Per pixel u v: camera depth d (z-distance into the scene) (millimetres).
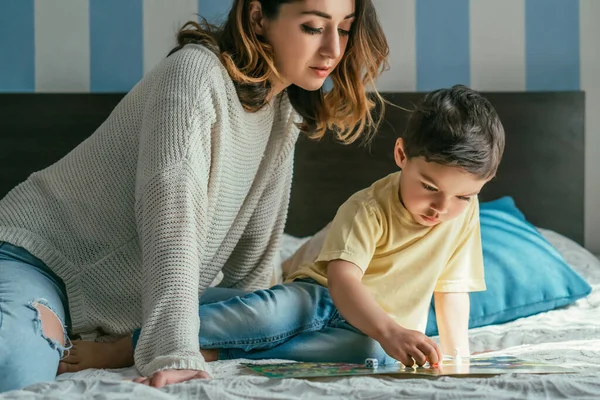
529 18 3377
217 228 1686
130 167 1599
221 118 1558
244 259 1926
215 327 1543
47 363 1349
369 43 1736
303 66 1623
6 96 3236
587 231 3406
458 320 1745
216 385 1169
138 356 1350
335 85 1787
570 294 2256
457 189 1574
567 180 3277
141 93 1603
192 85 1517
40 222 1609
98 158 1631
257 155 1750
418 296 1690
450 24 3373
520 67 3381
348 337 1575
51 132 3236
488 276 2232
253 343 1559
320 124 1828
